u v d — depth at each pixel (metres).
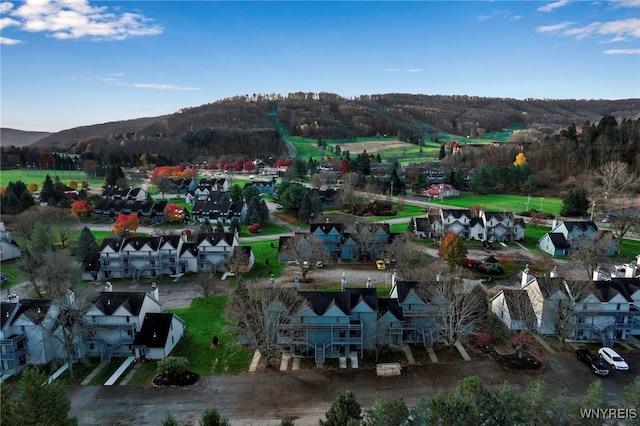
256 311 65.12
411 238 113.88
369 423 40.22
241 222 154.75
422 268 90.44
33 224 121.38
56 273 89.56
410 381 59.03
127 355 66.69
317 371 61.59
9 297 68.06
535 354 65.31
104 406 54.34
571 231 119.06
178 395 56.44
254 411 53.19
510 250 119.19
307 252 103.12
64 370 63.09
